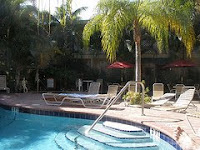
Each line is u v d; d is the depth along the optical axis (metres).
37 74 19.62
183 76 20.72
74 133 8.03
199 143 5.39
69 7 17.36
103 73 21.69
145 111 9.91
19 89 19.09
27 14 18.75
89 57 21.77
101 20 12.53
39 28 19.17
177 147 5.70
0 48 17.97
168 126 7.21
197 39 17.88
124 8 11.84
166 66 18.50
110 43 11.62
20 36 18.22
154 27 11.92
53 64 21.08
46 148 6.63
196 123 7.66
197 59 19.92
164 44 12.84
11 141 7.26
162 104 10.87
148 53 20.75
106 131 7.67
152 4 11.60
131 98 11.44
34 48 18.14
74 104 11.85
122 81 21.11
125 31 19.28
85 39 13.03
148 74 21.45
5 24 17.95
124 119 8.48
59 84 21.05
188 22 11.66
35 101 13.18
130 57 20.22
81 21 21.75
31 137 7.70
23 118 10.76
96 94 12.69
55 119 10.41
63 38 21.25
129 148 6.50
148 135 7.36
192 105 11.64
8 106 11.98
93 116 9.54
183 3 12.84
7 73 19.19
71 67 21.83
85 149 6.52
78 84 20.28
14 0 17.84
